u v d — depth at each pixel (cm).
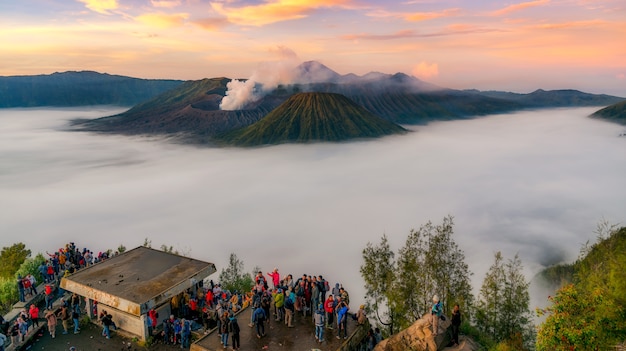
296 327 2723
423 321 2258
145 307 2698
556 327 1934
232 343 2498
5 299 3316
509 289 2969
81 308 3231
